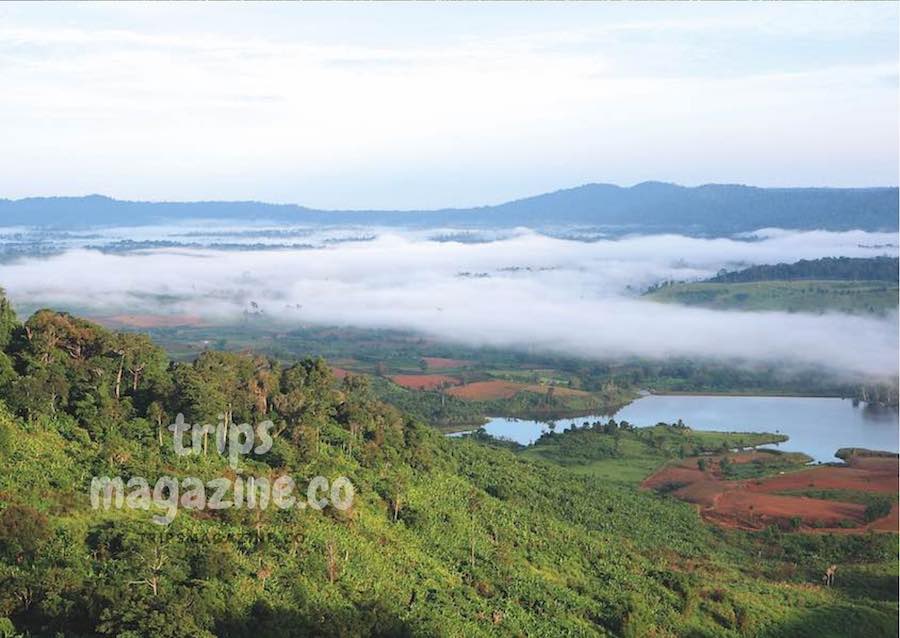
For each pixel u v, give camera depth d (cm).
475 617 9662
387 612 8712
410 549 10931
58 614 7269
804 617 12025
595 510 16038
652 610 11131
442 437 18162
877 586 14188
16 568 7838
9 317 12825
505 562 11469
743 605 11862
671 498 19712
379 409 15238
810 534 17150
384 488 12331
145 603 7381
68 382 11419
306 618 8219
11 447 9869
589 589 11356
